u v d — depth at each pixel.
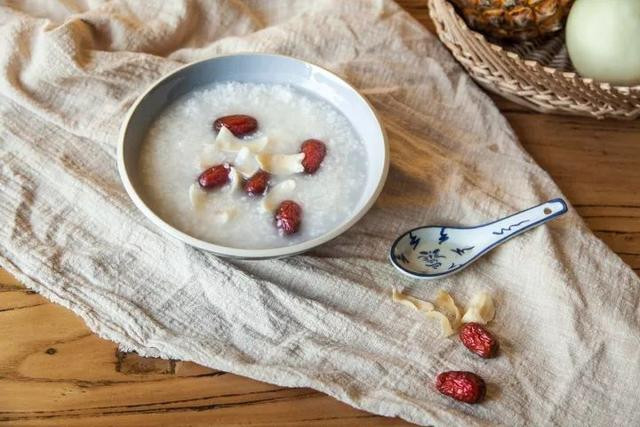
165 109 0.72
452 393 0.60
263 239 0.65
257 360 0.62
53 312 0.64
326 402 0.61
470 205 0.70
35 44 0.78
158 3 0.82
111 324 0.63
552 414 0.61
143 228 0.67
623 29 0.71
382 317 0.65
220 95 0.74
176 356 0.62
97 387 0.61
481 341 0.63
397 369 0.62
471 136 0.77
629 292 0.66
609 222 0.72
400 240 0.68
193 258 0.65
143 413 0.60
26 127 0.74
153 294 0.65
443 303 0.66
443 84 0.80
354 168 0.70
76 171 0.71
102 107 0.75
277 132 0.71
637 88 0.71
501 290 0.67
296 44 0.81
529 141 0.77
